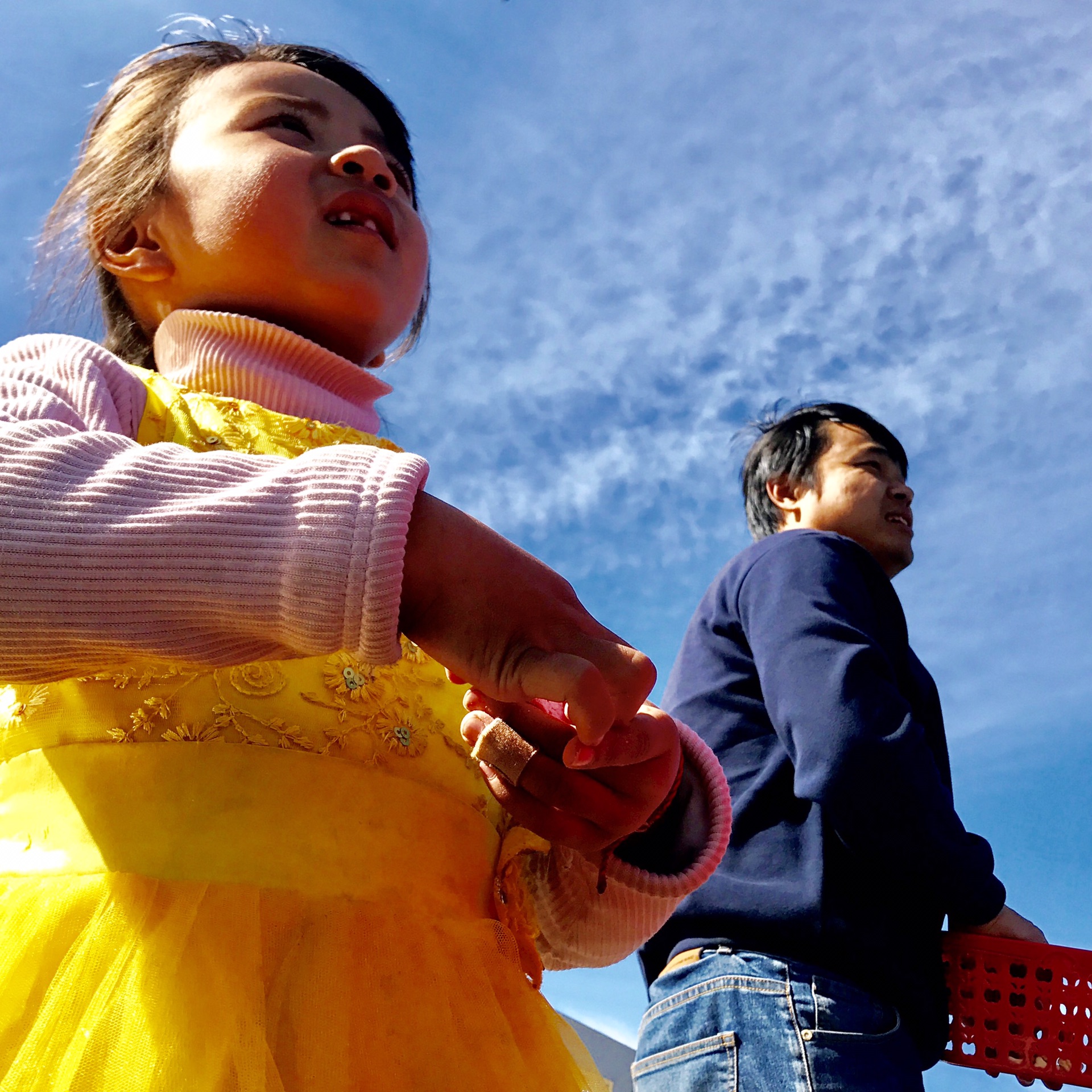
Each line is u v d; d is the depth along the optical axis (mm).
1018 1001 1853
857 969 1729
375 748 1032
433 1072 883
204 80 1482
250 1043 815
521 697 834
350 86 1734
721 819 1154
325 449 892
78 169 1629
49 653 847
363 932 924
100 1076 795
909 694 2121
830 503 2738
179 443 1144
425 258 1470
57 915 884
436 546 844
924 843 1759
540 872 1221
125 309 1590
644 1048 1797
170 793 939
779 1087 1625
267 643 853
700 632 2221
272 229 1313
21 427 905
